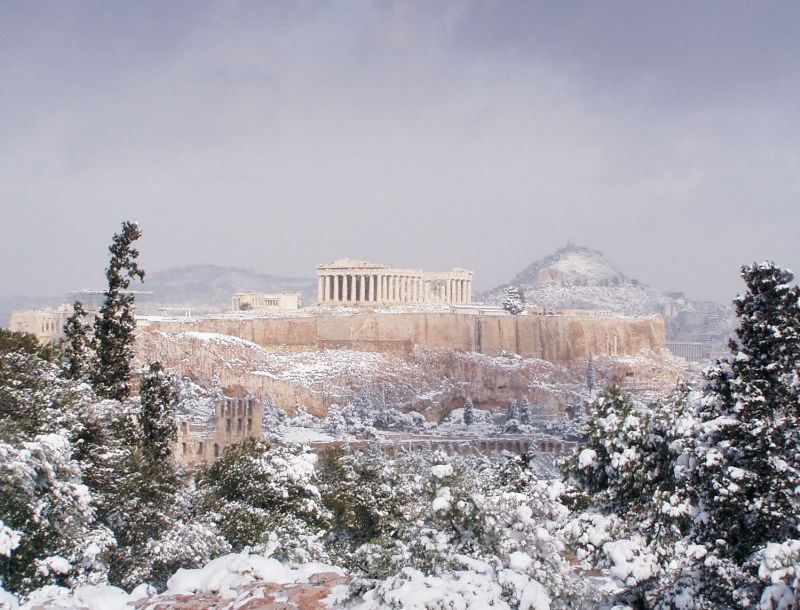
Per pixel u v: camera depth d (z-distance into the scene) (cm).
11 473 4059
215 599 2448
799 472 3969
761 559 2942
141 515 5659
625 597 3391
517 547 3041
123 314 8644
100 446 6056
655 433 5222
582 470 5662
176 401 7994
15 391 5744
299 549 5231
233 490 7319
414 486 7544
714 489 4056
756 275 4356
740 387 4200
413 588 2392
